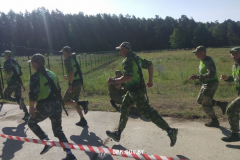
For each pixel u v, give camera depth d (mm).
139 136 4020
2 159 3459
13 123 5020
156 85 10461
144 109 3502
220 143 3621
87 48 85250
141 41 101688
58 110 3350
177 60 28359
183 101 6082
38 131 3293
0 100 6961
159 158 2604
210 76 3904
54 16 83062
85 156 3438
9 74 5254
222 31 100500
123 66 3387
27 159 3430
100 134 4230
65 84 11266
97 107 5824
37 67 3207
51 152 3590
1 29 65125
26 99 7680
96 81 10906
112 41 95250
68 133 4320
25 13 75688
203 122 4547
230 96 7863
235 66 3697
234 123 3496
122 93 5867
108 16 98250
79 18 89750
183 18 106125
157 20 107938
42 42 72625
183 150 3477
